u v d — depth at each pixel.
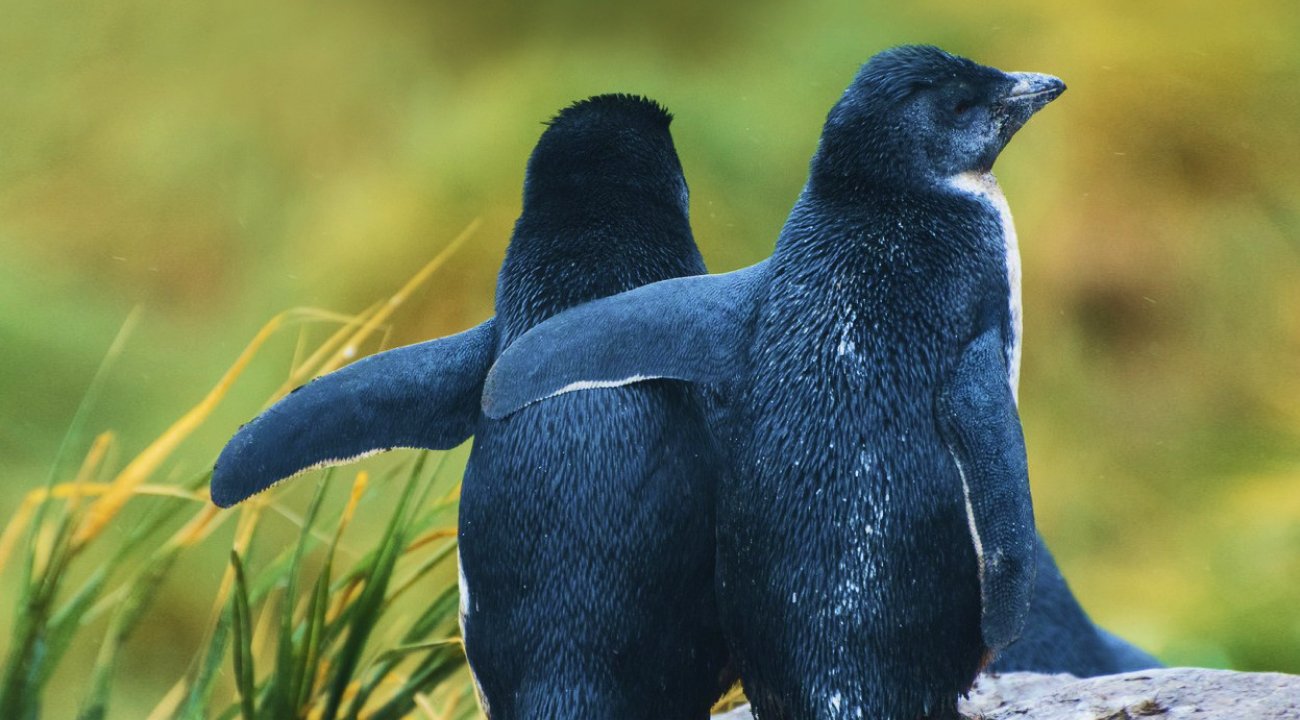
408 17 19.92
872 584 5.39
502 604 5.82
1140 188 17.61
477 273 16.17
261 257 18.14
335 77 19.61
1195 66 18.23
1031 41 18.33
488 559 5.84
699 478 5.75
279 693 7.18
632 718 5.74
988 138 5.95
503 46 19.23
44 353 15.56
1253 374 16.84
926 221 5.76
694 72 17.81
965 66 5.98
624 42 18.36
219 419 14.50
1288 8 18.56
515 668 5.78
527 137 16.86
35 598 7.32
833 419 5.48
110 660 7.52
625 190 6.30
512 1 19.22
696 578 5.78
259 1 20.16
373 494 8.16
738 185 16.59
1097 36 18.34
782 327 5.66
